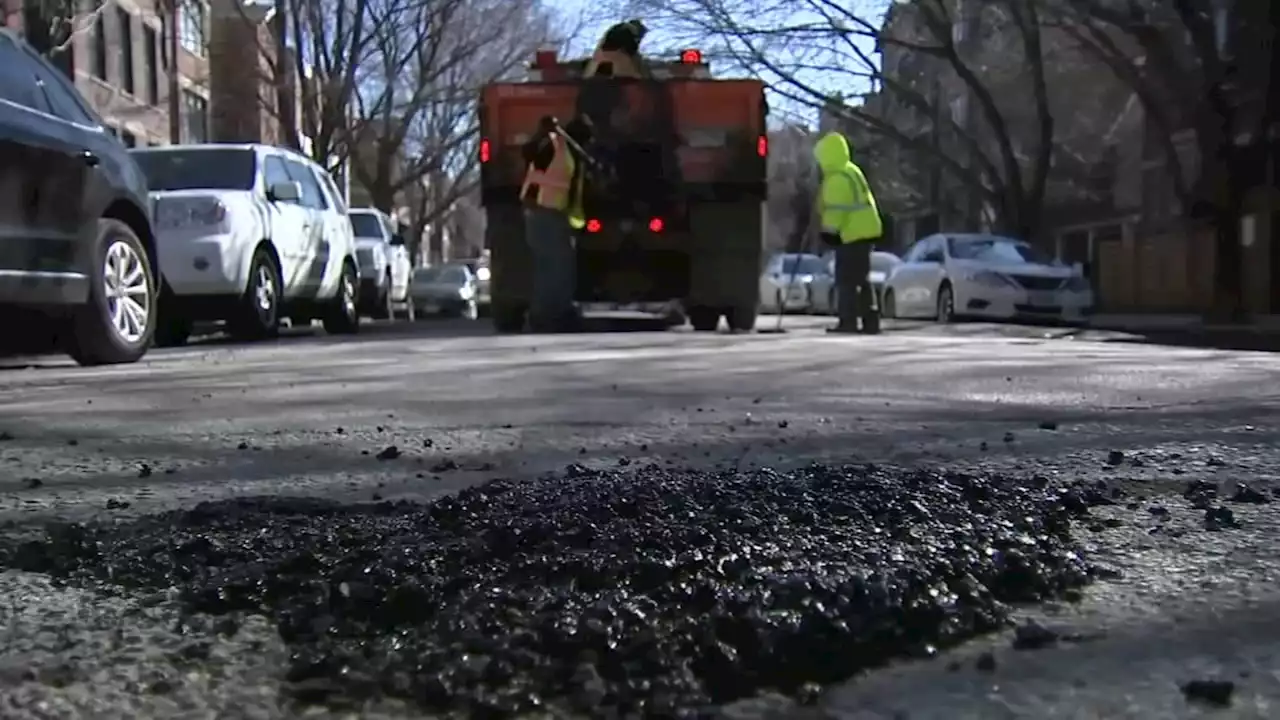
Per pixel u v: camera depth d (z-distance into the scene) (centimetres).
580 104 1218
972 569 215
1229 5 2005
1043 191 2581
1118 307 2950
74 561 240
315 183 1446
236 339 1204
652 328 1391
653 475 321
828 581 199
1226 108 1845
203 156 1241
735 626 181
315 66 3131
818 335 1161
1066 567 224
